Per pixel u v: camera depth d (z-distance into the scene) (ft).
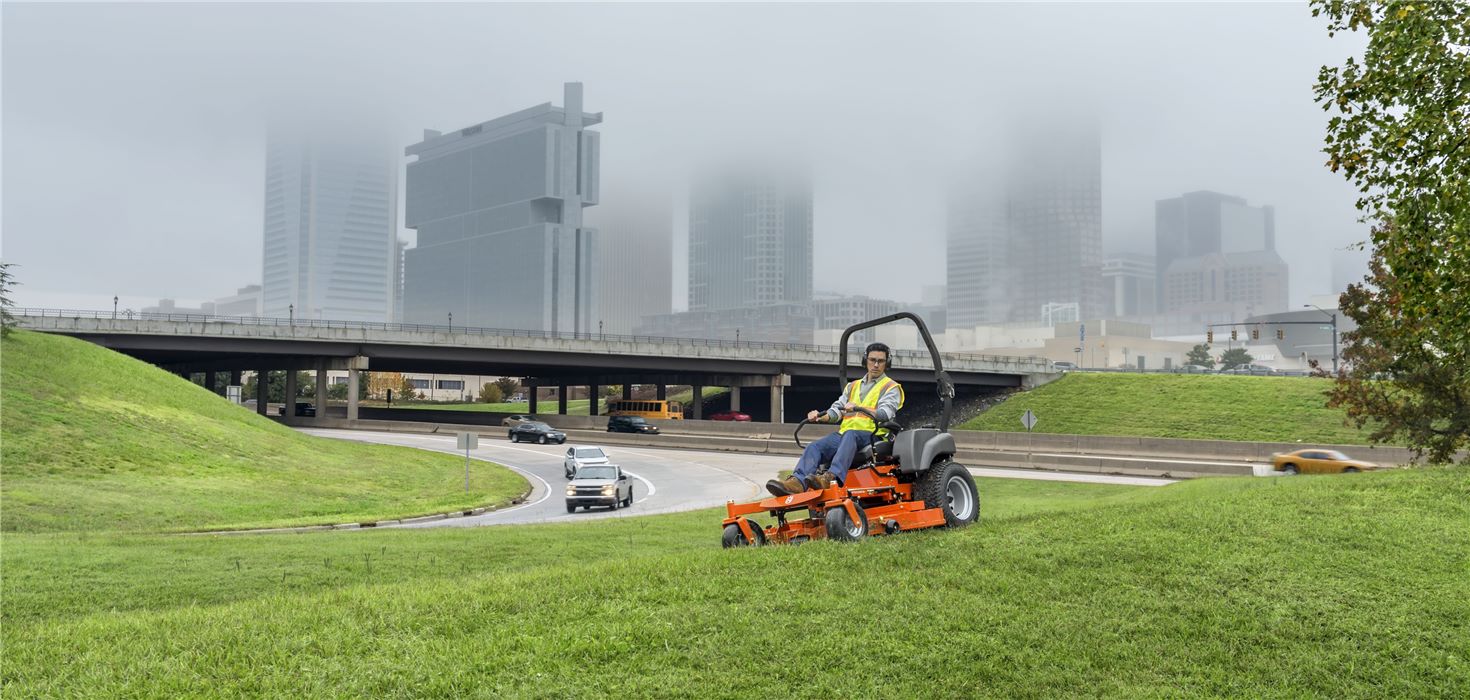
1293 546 29.73
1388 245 34.68
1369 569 27.71
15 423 116.06
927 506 33.45
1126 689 20.59
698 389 313.12
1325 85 34.76
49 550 53.31
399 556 51.52
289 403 270.46
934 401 304.30
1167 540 30.17
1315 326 542.57
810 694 19.27
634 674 19.51
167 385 161.79
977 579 26.07
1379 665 22.24
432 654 19.85
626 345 260.62
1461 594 25.96
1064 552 28.58
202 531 82.02
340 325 239.71
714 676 19.63
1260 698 20.58
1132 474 149.89
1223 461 160.97
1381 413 91.35
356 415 244.22
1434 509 34.73
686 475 155.43
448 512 103.55
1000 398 283.79
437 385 586.04
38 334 157.79
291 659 19.47
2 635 21.94
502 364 275.80
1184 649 22.48
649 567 26.61
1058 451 175.83
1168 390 253.65
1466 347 36.35
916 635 22.03
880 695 19.44
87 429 122.01
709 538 63.77
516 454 187.42
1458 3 31.86
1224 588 26.02
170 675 18.62
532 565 47.93
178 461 120.37
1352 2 34.83
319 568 46.83
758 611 22.91
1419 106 32.19
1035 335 580.71
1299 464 141.49
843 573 25.94
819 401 375.25
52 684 18.21
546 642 20.54
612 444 213.25
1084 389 268.41
